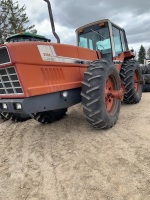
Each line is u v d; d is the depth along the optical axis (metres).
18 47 2.78
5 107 3.11
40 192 2.31
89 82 3.41
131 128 3.72
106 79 3.56
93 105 3.38
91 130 3.79
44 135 3.87
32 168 2.79
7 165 2.95
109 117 3.65
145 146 2.97
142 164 2.54
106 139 3.35
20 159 3.07
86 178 2.43
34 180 2.53
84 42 5.37
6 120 5.32
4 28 28.20
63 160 2.88
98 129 3.76
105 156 2.83
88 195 2.16
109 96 3.91
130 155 2.77
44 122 4.39
